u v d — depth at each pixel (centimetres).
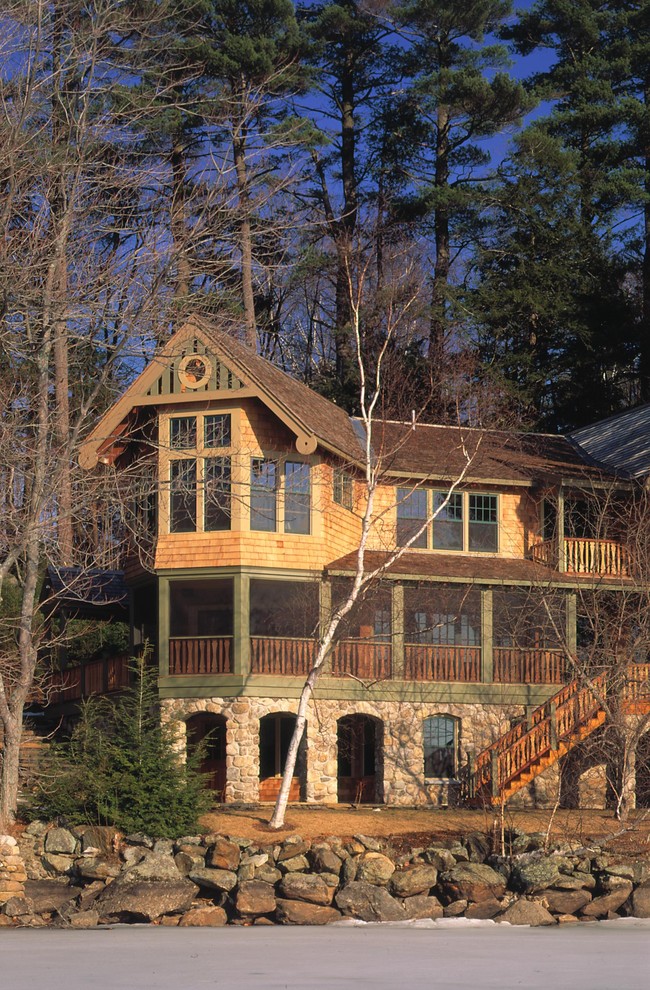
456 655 3700
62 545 3425
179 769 2850
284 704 3500
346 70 5944
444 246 5841
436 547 3950
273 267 3103
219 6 4847
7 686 3023
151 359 2728
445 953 2077
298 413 3538
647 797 3691
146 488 3334
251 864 2631
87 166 2669
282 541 3575
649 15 6094
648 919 2656
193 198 2839
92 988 1688
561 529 3906
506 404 5303
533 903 2597
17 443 2802
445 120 5862
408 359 5481
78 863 2680
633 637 3588
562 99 6303
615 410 5916
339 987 1702
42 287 2631
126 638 4306
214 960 1977
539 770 3400
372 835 2869
